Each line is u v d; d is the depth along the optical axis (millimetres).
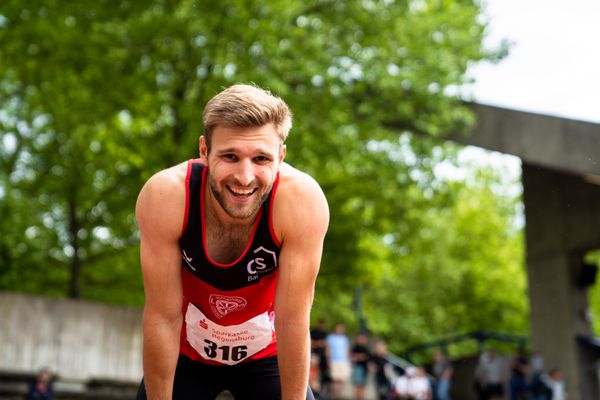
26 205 18266
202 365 3305
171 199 2664
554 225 17766
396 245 20281
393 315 30703
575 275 17500
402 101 15984
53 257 19266
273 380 3275
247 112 2451
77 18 15258
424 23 16250
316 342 15086
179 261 2748
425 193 18469
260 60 14844
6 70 16812
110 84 15641
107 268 19594
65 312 15820
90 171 18234
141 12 14961
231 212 2531
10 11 15156
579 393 16953
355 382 15734
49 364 15445
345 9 16125
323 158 16141
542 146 15445
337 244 19422
